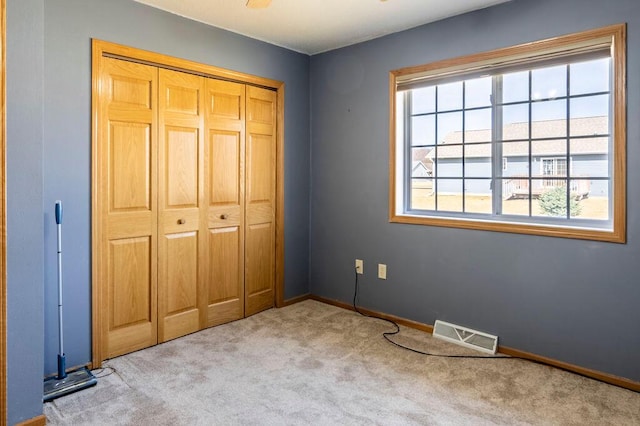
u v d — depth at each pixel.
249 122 3.38
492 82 2.85
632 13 2.23
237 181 3.32
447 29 2.94
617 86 2.28
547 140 2.64
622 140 2.27
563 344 2.52
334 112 3.69
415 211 3.31
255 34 3.28
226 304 3.28
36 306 1.88
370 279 3.50
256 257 3.51
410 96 3.30
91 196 2.47
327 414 2.00
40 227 1.89
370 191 3.46
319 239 3.88
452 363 2.58
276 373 2.43
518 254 2.69
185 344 2.85
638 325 2.26
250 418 1.97
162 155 2.83
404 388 2.26
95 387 2.25
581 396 2.19
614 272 2.33
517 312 2.70
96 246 2.50
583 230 2.42
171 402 2.10
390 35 3.26
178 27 2.86
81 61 2.41
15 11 1.79
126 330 2.68
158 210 2.82
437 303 3.09
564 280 2.51
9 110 1.78
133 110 2.67
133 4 2.62
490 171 2.89
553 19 2.49
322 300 3.87
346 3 2.70
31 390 1.87
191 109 2.99
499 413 2.02
